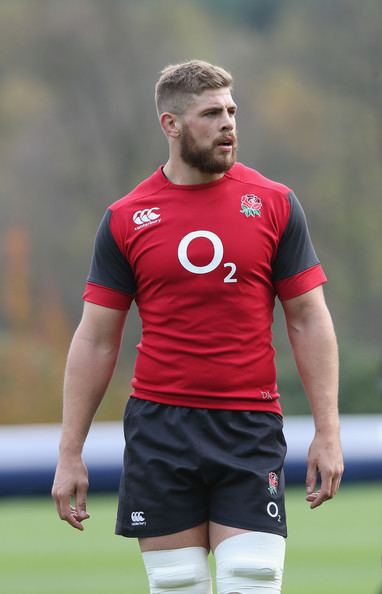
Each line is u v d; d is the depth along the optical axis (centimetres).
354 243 13325
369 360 8094
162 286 1642
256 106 13525
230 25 15512
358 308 13350
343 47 13050
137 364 1680
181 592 1630
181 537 1638
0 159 13238
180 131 1639
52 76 13250
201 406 1634
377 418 3206
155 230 1642
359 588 2927
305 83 13500
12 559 3544
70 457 1684
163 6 13288
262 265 1642
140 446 1655
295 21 13750
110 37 13075
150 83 13075
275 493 1628
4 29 13250
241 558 1589
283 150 13438
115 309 1692
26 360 9625
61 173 13175
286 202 1662
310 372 1667
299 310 1675
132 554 3628
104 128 13100
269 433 1645
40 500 2802
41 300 12650
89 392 1694
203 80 1631
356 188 13250
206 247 1625
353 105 13062
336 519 4525
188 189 1650
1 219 12975
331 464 1634
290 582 3052
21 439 2852
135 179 13038
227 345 1634
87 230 13075
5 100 13262
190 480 1631
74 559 3525
